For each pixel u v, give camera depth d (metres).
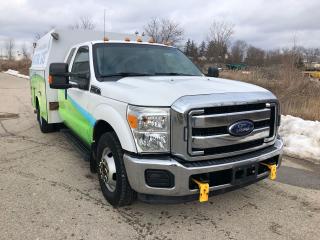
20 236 3.68
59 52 7.09
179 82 4.33
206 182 3.64
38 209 4.29
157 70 5.27
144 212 4.27
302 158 6.63
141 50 5.57
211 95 3.73
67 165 5.94
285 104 11.59
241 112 3.81
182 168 3.57
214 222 4.09
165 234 3.80
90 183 5.15
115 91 4.19
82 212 4.23
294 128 8.12
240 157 3.93
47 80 7.02
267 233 3.87
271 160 4.29
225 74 20.17
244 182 3.92
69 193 4.77
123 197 4.09
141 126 3.68
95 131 4.75
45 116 7.37
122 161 3.98
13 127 8.98
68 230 3.82
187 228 3.94
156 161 3.63
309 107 11.00
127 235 3.76
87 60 5.35
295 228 3.99
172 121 3.61
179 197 3.73
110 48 5.37
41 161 6.15
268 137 4.23
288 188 5.15
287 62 18.28
